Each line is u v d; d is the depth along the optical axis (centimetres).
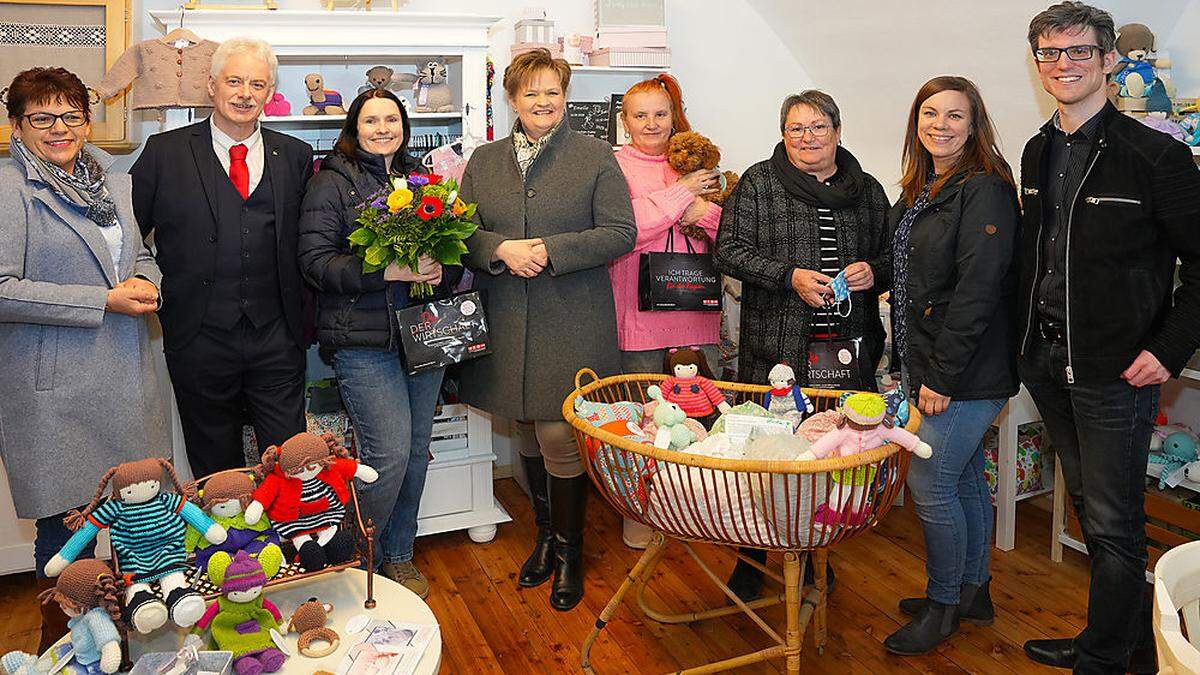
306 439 175
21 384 212
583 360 263
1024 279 219
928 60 327
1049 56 199
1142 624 227
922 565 295
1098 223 199
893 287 247
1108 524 209
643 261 282
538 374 262
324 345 249
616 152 307
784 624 259
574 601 271
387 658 164
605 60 353
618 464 202
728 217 260
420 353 244
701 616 251
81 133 218
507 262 251
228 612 166
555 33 369
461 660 244
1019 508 342
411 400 266
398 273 234
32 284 207
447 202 229
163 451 237
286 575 173
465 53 305
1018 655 242
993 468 317
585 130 362
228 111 236
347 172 248
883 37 336
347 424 289
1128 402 203
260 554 167
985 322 219
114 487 159
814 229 252
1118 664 216
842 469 178
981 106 223
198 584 166
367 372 250
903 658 242
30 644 254
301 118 304
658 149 299
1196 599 133
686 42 385
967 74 318
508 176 265
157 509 162
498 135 365
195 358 243
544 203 260
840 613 265
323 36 291
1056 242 209
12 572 281
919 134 230
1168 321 197
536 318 262
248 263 242
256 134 249
